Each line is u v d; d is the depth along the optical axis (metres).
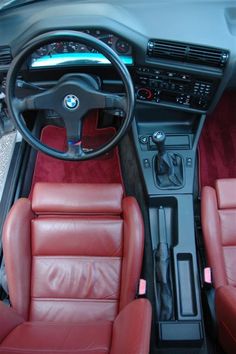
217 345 1.30
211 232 1.30
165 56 1.30
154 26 1.26
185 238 1.40
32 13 1.31
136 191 1.65
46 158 1.92
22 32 1.29
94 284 1.22
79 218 1.27
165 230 1.46
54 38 1.05
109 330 0.97
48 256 1.25
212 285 1.27
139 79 1.40
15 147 1.91
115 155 1.90
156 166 1.50
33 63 1.35
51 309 1.19
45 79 1.44
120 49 1.31
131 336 0.78
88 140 1.91
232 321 0.96
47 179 1.86
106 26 1.24
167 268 1.36
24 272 1.19
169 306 1.32
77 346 0.85
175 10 1.29
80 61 1.33
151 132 1.60
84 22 1.25
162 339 1.28
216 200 1.35
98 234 1.25
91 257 1.25
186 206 1.45
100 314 1.19
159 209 1.49
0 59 1.36
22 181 1.81
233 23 1.30
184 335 1.28
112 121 1.90
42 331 0.96
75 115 1.19
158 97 1.47
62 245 1.24
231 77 1.44
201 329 1.28
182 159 1.53
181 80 1.37
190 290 1.34
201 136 1.98
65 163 1.90
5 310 1.02
